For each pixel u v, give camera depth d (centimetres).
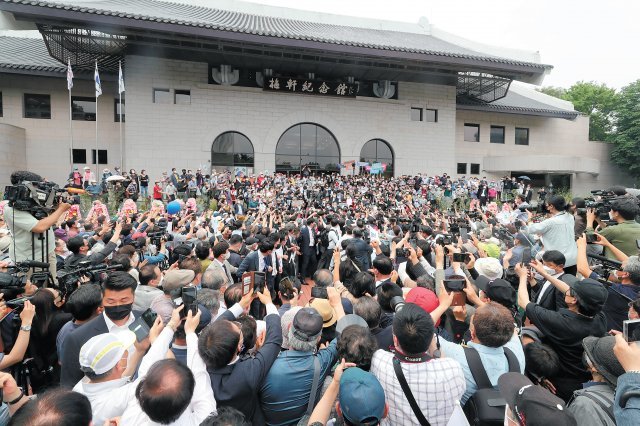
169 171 2380
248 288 348
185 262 511
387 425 258
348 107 2738
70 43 2048
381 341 349
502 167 3172
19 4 1611
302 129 2689
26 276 411
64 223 831
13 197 454
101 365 245
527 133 3406
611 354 243
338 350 281
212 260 656
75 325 355
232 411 216
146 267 459
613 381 239
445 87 2936
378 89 2814
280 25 2838
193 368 265
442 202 2403
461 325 397
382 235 973
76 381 305
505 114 3319
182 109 2405
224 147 2520
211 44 2139
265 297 350
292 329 302
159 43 2077
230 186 2177
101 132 2433
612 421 225
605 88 4906
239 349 296
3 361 300
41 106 2361
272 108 2581
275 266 789
